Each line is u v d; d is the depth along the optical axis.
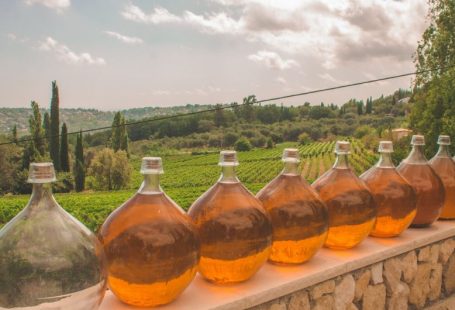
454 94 21.91
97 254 1.58
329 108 89.38
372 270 2.68
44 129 52.94
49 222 1.54
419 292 3.09
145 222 1.73
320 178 2.68
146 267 1.69
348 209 2.50
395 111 83.56
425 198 3.05
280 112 87.56
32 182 1.54
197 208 2.06
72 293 1.49
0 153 47.66
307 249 2.28
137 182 55.34
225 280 2.04
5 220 28.08
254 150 77.19
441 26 22.50
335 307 2.46
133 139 80.44
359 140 73.25
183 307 1.85
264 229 2.03
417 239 2.92
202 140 80.81
